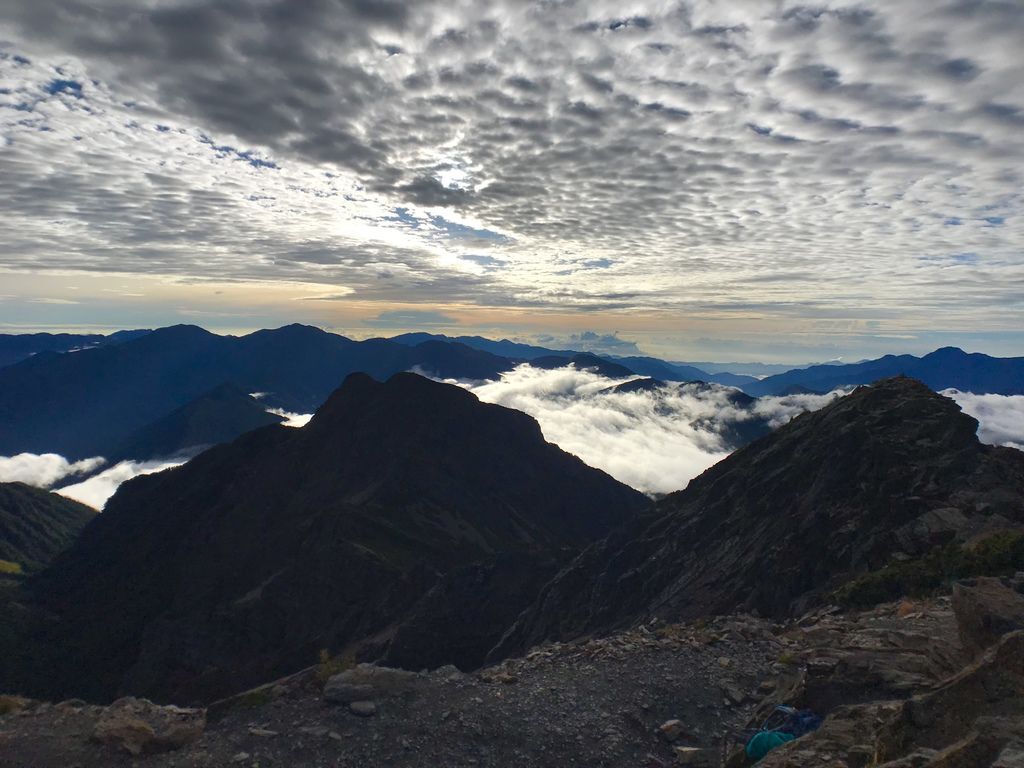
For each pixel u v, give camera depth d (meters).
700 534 61.94
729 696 15.91
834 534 40.78
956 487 38.41
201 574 132.00
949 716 8.52
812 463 53.66
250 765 11.91
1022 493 35.97
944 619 17.53
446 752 12.71
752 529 53.31
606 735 13.88
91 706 14.23
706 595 48.44
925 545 33.94
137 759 12.04
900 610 20.30
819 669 14.02
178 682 92.25
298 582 110.81
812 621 24.08
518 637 73.44
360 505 139.50
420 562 104.69
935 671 12.90
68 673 102.75
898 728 8.83
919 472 41.50
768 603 41.06
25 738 12.62
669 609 50.22
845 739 10.31
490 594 88.81
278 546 136.25
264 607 108.75
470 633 82.19
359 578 106.94
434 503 149.38
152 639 105.56
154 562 143.88
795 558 42.00
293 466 169.12
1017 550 23.41
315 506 155.25
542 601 76.00
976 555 24.39
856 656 14.09
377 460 165.75
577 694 15.76
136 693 93.69
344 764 12.12
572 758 12.98
